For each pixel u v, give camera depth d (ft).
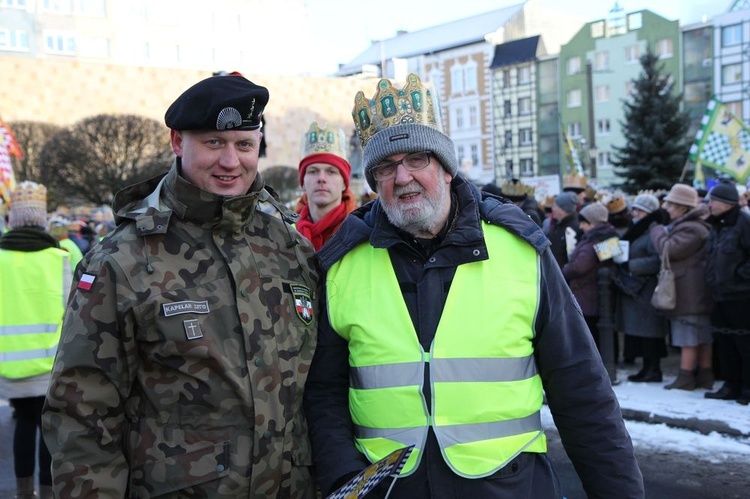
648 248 20.08
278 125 92.32
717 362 21.25
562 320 6.50
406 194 6.49
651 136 100.22
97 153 83.25
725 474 14.29
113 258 5.73
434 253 6.50
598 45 140.77
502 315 6.30
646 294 20.48
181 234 6.04
